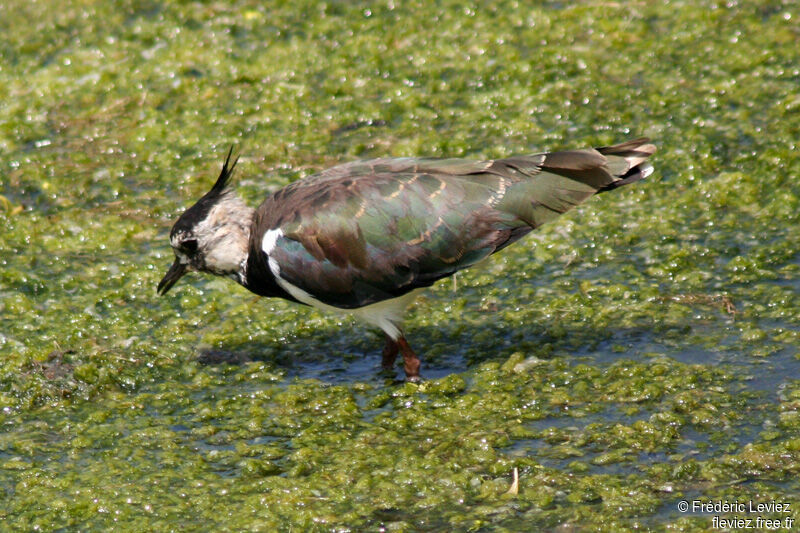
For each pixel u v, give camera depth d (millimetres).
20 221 16172
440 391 12188
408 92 19016
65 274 14961
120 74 20109
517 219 11867
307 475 10758
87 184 17047
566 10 21141
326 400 12172
